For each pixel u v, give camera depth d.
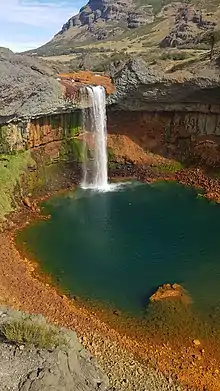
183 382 22.45
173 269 34.38
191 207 46.84
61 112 50.41
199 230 41.25
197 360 24.36
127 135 58.25
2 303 28.14
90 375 19.23
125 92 53.53
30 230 41.00
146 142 58.50
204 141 55.69
